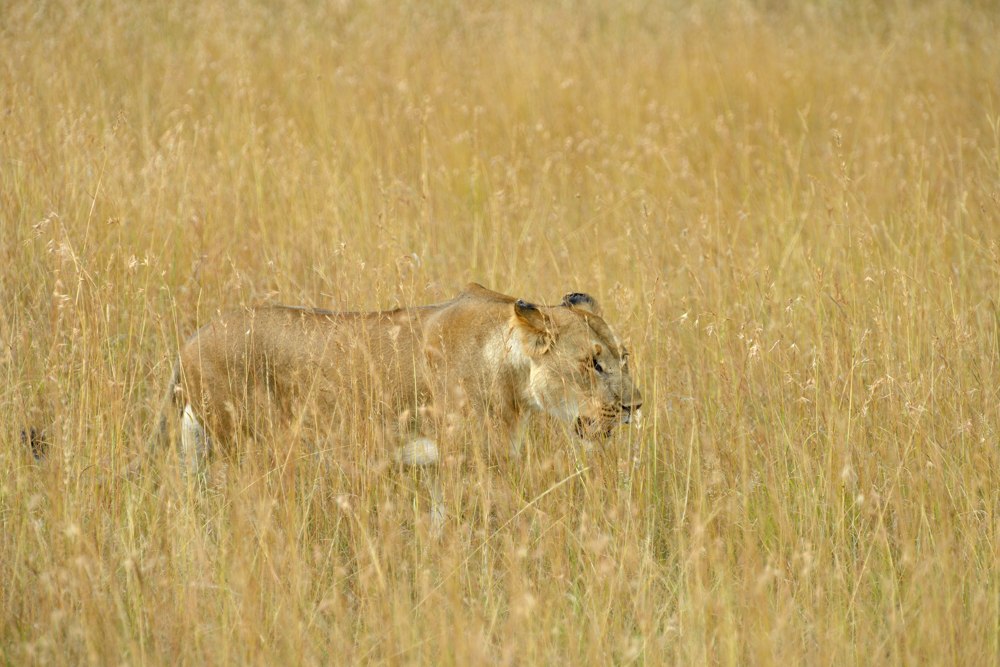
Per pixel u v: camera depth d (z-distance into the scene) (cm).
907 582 900
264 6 2631
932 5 2864
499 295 1034
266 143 1750
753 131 1984
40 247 1265
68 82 1725
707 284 1316
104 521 902
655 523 1011
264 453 960
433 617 803
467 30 2622
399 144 1758
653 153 1777
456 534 891
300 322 1020
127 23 2300
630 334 1166
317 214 1397
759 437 1050
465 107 1908
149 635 815
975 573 902
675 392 1124
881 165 1708
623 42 2620
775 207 1580
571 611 862
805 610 852
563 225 1520
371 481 963
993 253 1249
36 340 1112
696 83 2200
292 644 779
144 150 1563
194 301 1242
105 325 1039
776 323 1159
